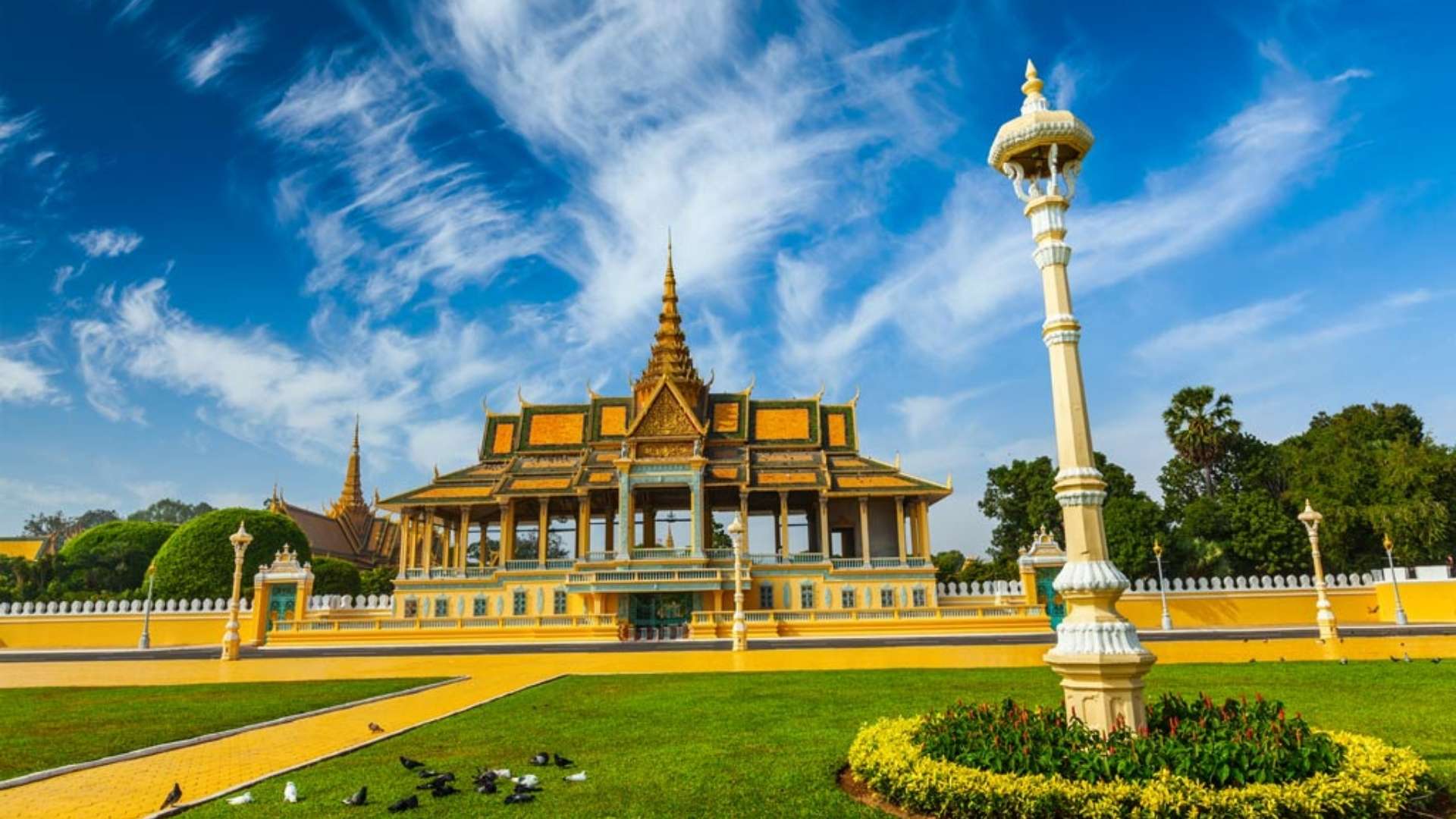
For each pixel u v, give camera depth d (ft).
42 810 37.91
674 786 38.75
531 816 34.42
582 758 45.96
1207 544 215.72
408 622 189.16
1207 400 251.60
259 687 88.79
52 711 70.64
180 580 238.48
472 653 153.28
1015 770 33.37
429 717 64.13
